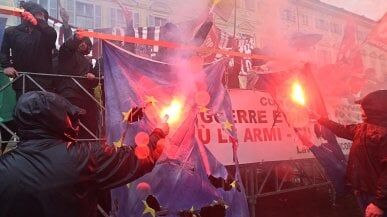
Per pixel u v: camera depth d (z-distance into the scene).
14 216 1.62
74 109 1.92
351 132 3.91
